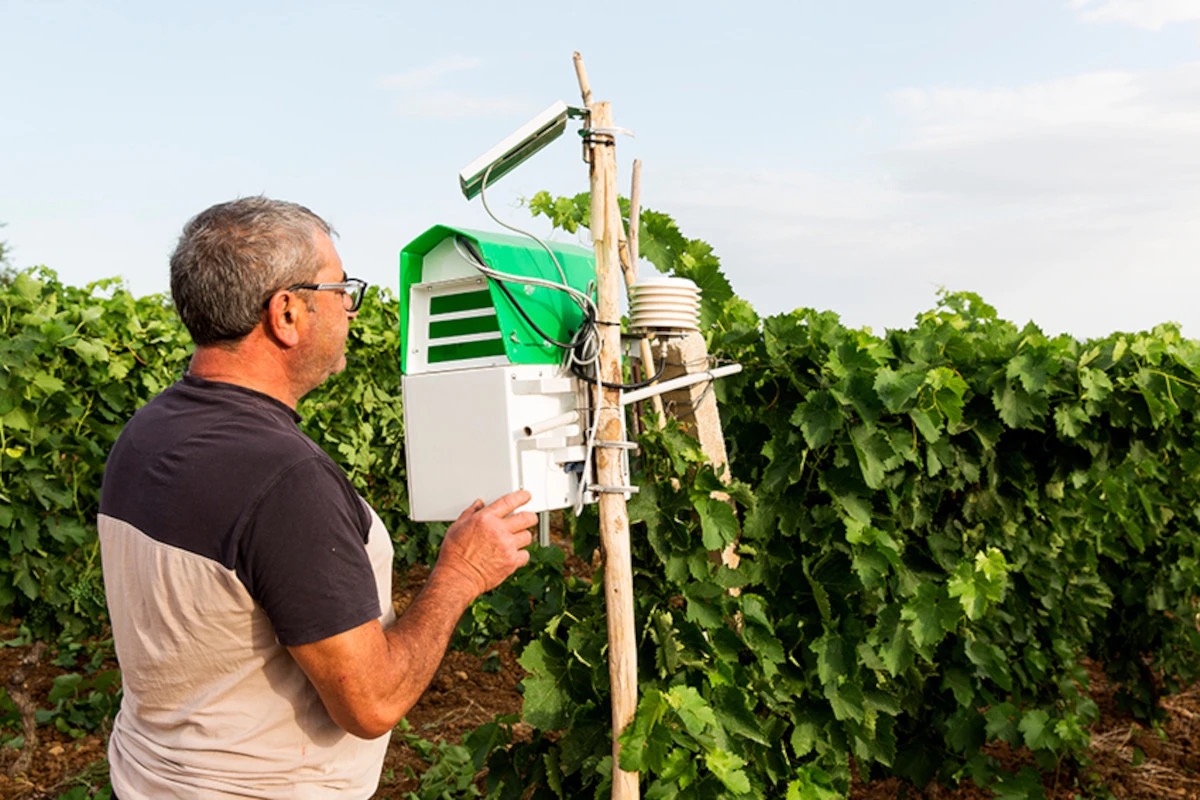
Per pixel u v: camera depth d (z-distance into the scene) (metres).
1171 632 5.57
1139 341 4.45
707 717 2.63
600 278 2.47
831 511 3.24
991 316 5.39
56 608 5.01
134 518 1.77
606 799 2.66
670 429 2.81
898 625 3.45
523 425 2.28
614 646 2.53
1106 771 4.96
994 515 4.10
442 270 2.41
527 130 2.35
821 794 3.09
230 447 1.72
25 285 5.14
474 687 5.86
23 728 4.81
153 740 1.85
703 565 2.85
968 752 4.16
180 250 1.81
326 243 1.90
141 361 5.81
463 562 1.99
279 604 1.68
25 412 4.82
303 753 1.83
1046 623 4.79
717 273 3.20
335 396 7.25
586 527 3.00
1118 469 4.83
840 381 3.25
